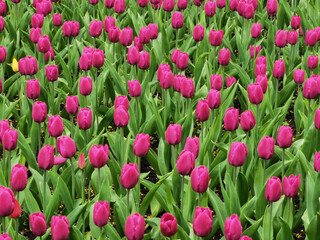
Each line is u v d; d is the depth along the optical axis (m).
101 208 2.55
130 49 3.38
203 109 2.97
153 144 3.53
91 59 3.42
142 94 3.47
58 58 3.83
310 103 3.41
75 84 3.62
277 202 2.84
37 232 2.53
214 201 2.81
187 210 2.80
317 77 3.21
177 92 3.49
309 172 2.91
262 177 2.95
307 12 4.71
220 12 4.46
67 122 3.33
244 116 2.89
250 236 2.74
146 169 3.39
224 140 3.22
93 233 2.84
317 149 3.16
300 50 4.48
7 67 4.04
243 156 2.74
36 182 2.97
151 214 3.10
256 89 3.06
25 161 3.20
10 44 4.06
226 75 3.76
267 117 3.38
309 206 2.89
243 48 4.21
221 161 3.09
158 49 4.00
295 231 3.03
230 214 2.80
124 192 3.08
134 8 4.72
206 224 2.50
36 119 3.02
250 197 3.08
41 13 4.21
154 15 4.40
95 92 3.45
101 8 4.88
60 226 2.50
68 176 3.01
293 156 3.13
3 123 2.86
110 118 3.41
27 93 3.19
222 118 3.40
